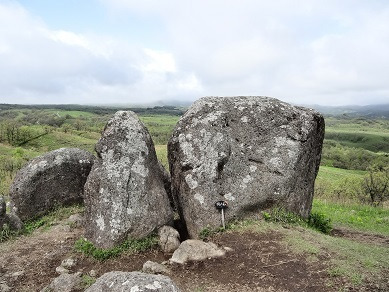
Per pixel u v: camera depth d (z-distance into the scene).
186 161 9.61
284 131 10.20
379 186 26.12
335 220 13.47
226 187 9.49
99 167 9.28
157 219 9.05
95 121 104.75
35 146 64.19
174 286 4.22
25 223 11.58
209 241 8.51
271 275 6.82
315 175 11.27
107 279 4.36
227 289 6.55
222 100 10.61
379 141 109.56
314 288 6.32
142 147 9.48
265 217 9.34
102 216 8.82
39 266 8.13
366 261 7.09
